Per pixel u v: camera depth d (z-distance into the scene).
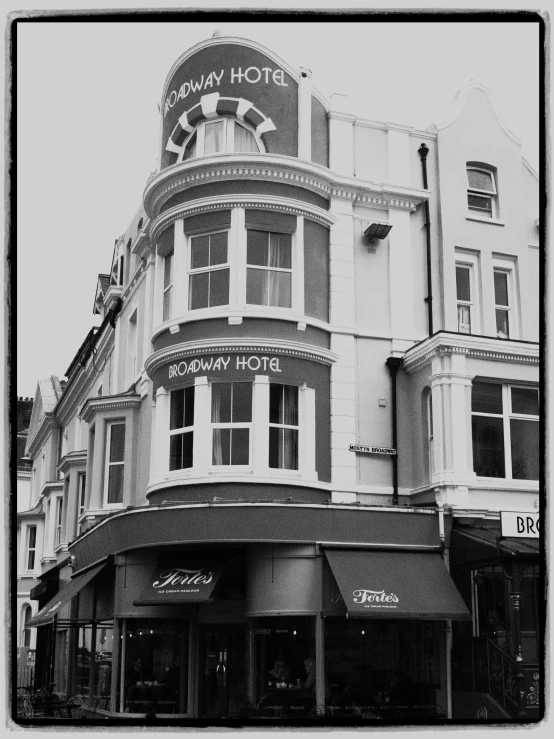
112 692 17.78
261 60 19.22
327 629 17.75
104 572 20.28
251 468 17.36
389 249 19.91
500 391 18.52
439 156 20.78
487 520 17.77
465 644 17.23
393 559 17.08
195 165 18.45
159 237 19.59
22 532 38.34
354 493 18.30
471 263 20.73
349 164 20.00
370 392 19.03
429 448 18.61
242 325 17.92
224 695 17.73
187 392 18.25
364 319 19.33
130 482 21.28
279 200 18.39
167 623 18.34
